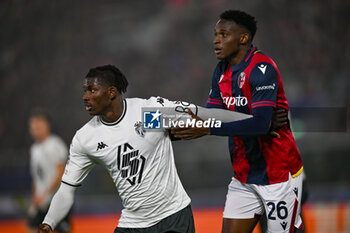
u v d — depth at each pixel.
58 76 61.00
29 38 64.06
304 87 51.78
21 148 51.62
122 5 70.69
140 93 60.62
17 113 55.56
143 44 66.06
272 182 12.13
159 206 11.19
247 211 12.75
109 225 27.69
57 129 52.25
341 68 53.94
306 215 25.84
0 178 36.03
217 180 36.97
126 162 10.95
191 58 62.50
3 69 60.50
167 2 69.25
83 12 67.62
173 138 11.59
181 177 37.16
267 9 61.88
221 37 11.90
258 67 11.45
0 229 29.95
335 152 34.72
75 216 31.28
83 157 11.17
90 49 65.44
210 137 42.03
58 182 21.72
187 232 11.33
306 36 58.28
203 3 66.25
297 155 12.42
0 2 65.44
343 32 57.28
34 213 22.08
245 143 12.26
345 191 33.03
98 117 11.15
